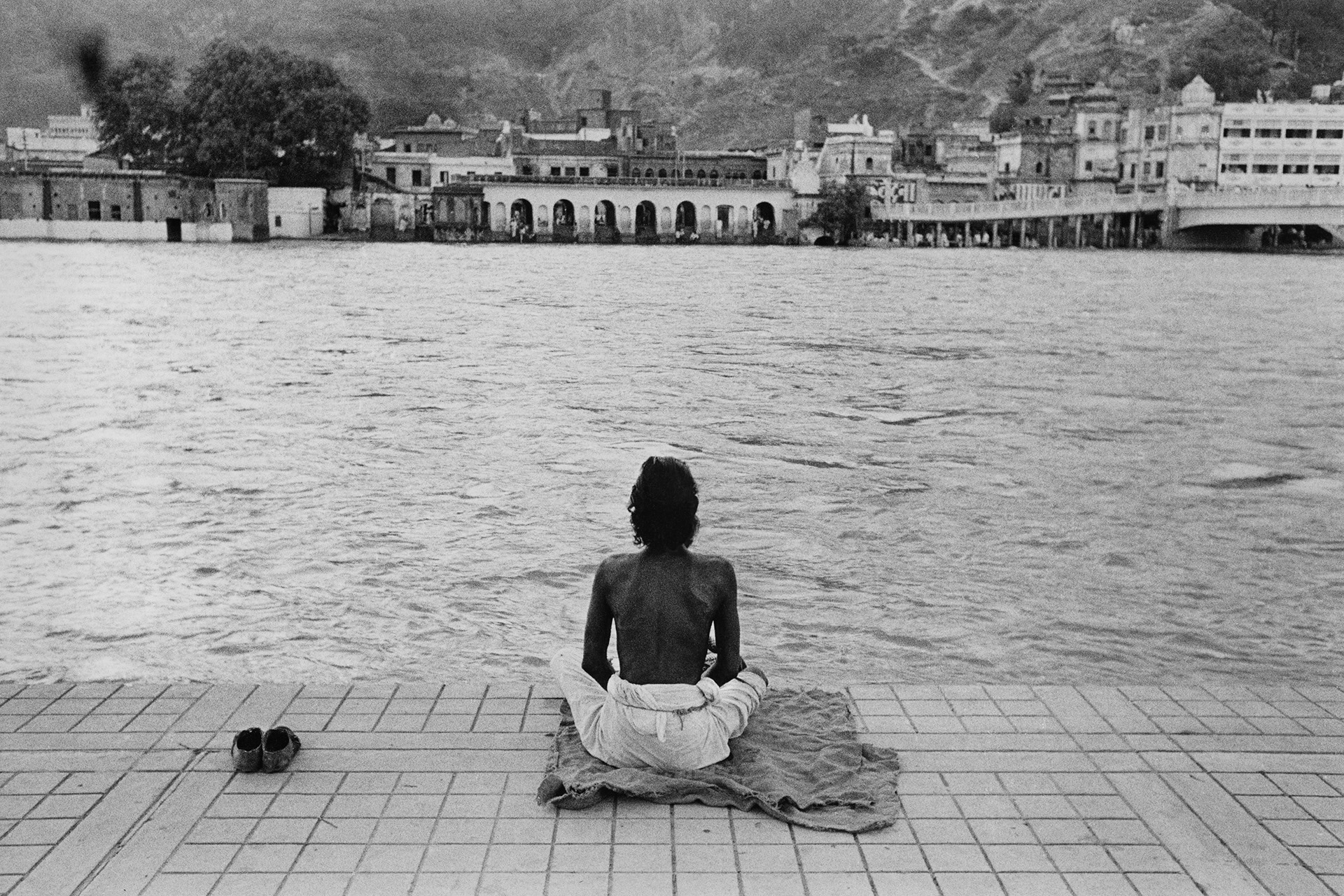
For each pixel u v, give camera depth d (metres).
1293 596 13.66
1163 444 22.56
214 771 7.22
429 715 8.12
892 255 112.25
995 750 7.68
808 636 12.20
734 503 17.67
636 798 6.91
